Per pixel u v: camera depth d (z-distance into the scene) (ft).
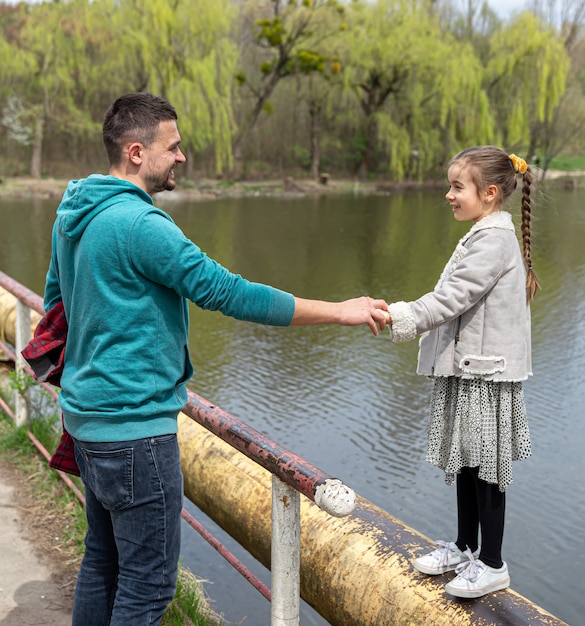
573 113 144.46
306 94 151.33
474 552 7.13
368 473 21.85
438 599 6.86
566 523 18.79
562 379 29.32
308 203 110.42
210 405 7.22
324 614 7.98
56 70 133.08
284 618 6.41
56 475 12.93
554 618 6.47
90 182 6.08
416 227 80.07
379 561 7.45
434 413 7.14
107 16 130.41
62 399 6.36
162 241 5.83
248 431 6.49
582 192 120.78
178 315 6.21
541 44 131.03
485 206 7.08
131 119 6.26
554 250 59.21
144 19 124.47
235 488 9.33
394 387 29.22
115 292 5.93
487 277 6.69
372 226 81.05
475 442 6.77
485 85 141.38
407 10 143.95
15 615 9.29
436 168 146.00
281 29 128.57
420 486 21.09
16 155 139.13
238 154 142.92
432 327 6.70
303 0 127.95
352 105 155.94
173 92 124.06
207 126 126.62
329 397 28.22
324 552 7.88
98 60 138.51
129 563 6.37
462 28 162.50
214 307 6.03
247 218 88.84
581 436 24.04
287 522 6.23
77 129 135.95
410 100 144.77
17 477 13.11
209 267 5.94
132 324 5.96
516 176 7.14
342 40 142.31
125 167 6.35
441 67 136.67
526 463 22.22
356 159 153.89
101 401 6.01
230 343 35.47
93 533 7.08
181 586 10.46
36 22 133.80
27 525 11.54
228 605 14.03
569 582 16.51
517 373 6.75
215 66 129.70
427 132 140.26
